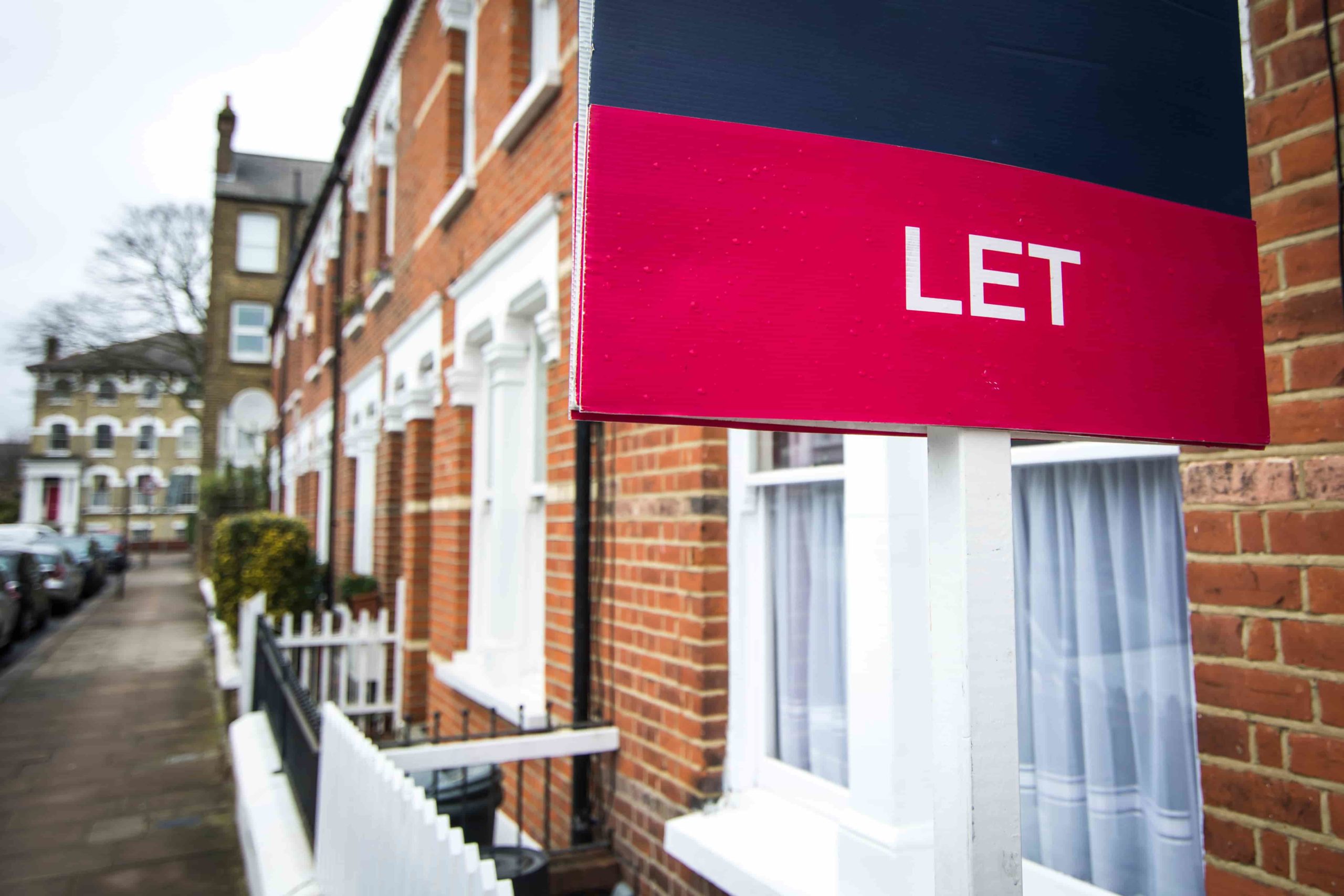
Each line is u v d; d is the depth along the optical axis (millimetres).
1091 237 1315
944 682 1214
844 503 2906
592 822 4082
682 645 3465
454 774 3928
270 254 30750
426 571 7723
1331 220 1748
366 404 10344
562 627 4531
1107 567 2391
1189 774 2193
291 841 4035
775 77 1202
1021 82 1313
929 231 1227
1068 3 1364
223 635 11062
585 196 1111
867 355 1173
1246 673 1827
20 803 6457
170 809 6293
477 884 1932
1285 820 1746
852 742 2459
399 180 9031
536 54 5602
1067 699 2459
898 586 2281
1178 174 1396
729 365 1125
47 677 11930
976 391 1213
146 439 49438
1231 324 1391
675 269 1125
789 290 1158
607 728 3975
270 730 5812
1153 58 1409
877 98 1239
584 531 4227
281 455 21719
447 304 7035
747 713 3418
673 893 3406
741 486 3469
